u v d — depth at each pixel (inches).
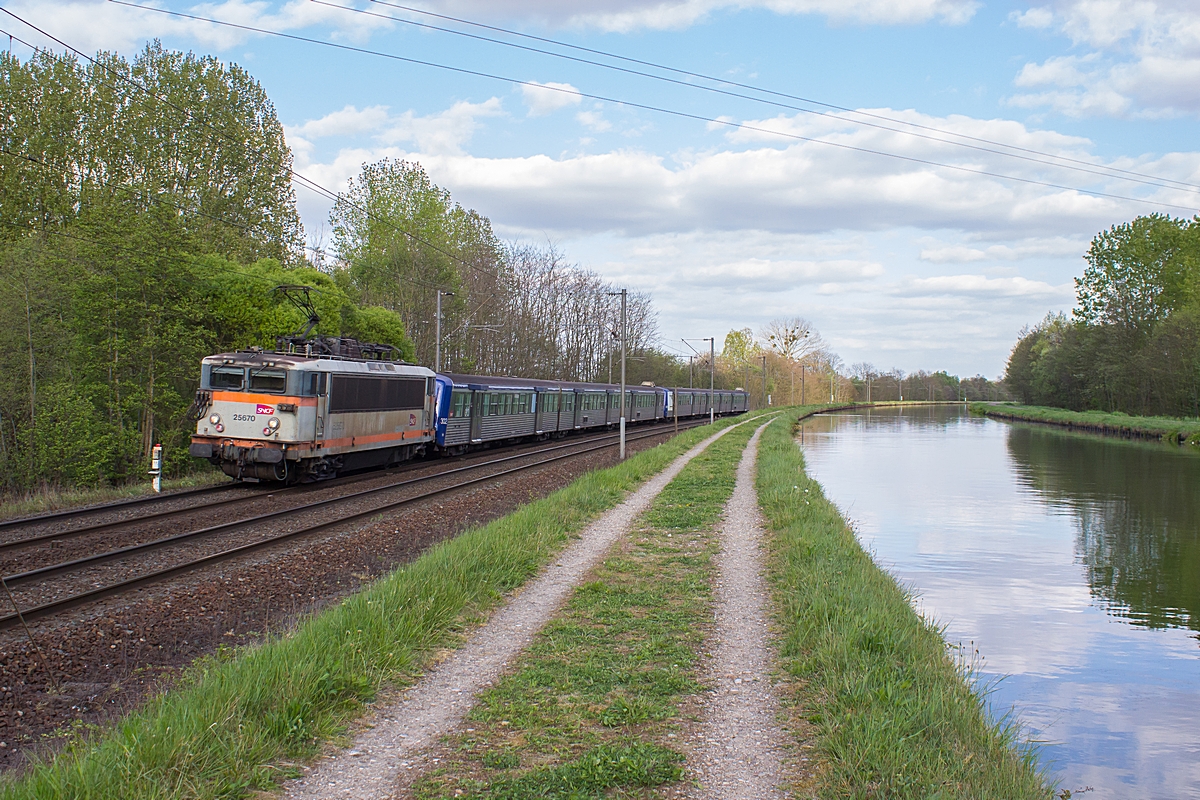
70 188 1441.9
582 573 504.1
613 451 1489.9
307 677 275.7
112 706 296.4
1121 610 636.7
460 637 363.9
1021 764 259.3
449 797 217.5
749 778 232.2
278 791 218.8
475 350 2299.5
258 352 848.9
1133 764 364.8
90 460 992.9
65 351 1069.8
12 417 1034.7
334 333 1333.7
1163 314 3065.9
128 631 369.4
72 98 1432.1
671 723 272.5
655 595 450.9
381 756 242.7
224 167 1596.9
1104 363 3213.6
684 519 717.3
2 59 1393.9
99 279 1032.2
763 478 1030.4
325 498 771.4
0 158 1349.7
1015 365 4857.3
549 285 2755.9
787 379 4926.2
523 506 726.5
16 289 1031.6
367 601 364.8
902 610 429.7
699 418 3080.7
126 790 201.5
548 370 2738.7
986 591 687.1
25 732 270.1
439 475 999.6
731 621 401.7
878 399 7593.5
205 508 700.0
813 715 274.7
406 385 1041.5
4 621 366.6
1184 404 2876.5
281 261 1665.8
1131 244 3132.4
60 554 522.9
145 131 1487.5
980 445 2315.5
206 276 1154.0
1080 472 1621.6
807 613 387.5
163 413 1138.0
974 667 490.3
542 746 252.2
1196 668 503.5
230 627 390.6
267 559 517.7
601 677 316.2
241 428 812.0
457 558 465.4
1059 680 478.0
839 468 1652.3
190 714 238.5
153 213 1131.3
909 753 238.7
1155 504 1195.3
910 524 1003.9
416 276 2048.5
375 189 2137.1
